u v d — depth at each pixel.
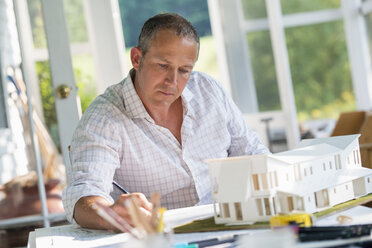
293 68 8.33
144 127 1.84
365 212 1.21
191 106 1.94
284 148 5.69
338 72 8.23
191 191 1.88
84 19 4.51
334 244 0.92
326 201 1.26
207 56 11.10
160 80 1.67
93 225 1.41
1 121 3.77
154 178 1.84
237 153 2.05
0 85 3.74
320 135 6.78
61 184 3.77
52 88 3.69
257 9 5.74
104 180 1.63
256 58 5.85
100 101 1.85
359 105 6.94
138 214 0.92
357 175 1.35
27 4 3.72
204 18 11.37
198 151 1.91
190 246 1.00
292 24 7.55
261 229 1.15
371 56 6.71
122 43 4.62
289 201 1.20
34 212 3.78
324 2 8.01
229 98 2.07
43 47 3.73
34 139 3.74
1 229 3.74
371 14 6.48
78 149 1.70
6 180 3.78
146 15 11.40
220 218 1.25
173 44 1.63
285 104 5.64
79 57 4.53
